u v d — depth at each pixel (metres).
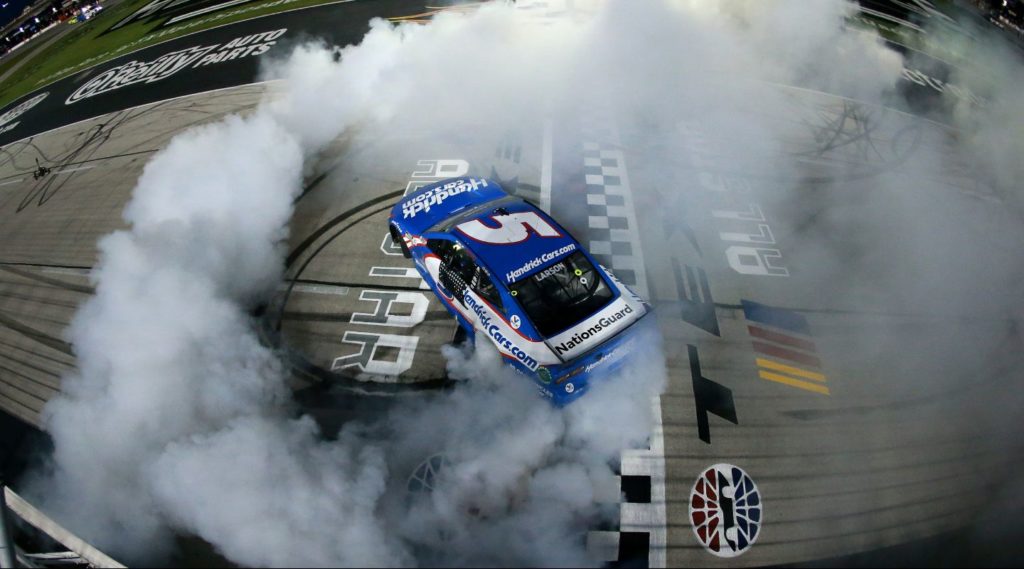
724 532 4.91
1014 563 4.61
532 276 5.89
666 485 5.22
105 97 15.12
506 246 6.18
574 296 5.80
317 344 6.83
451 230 6.60
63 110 15.09
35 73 19.66
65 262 8.99
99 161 11.73
